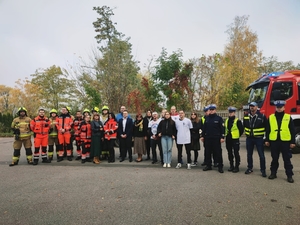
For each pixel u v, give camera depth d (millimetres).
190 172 7168
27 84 43188
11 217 4113
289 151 6168
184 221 3879
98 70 22281
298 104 10219
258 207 4406
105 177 6605
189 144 7730
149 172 7176
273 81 10453
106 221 3910
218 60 21875
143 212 4238
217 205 4516
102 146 9195
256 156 9648
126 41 24188
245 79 27609
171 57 18406
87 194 5211
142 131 8781
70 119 9273
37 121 8609
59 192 5375
